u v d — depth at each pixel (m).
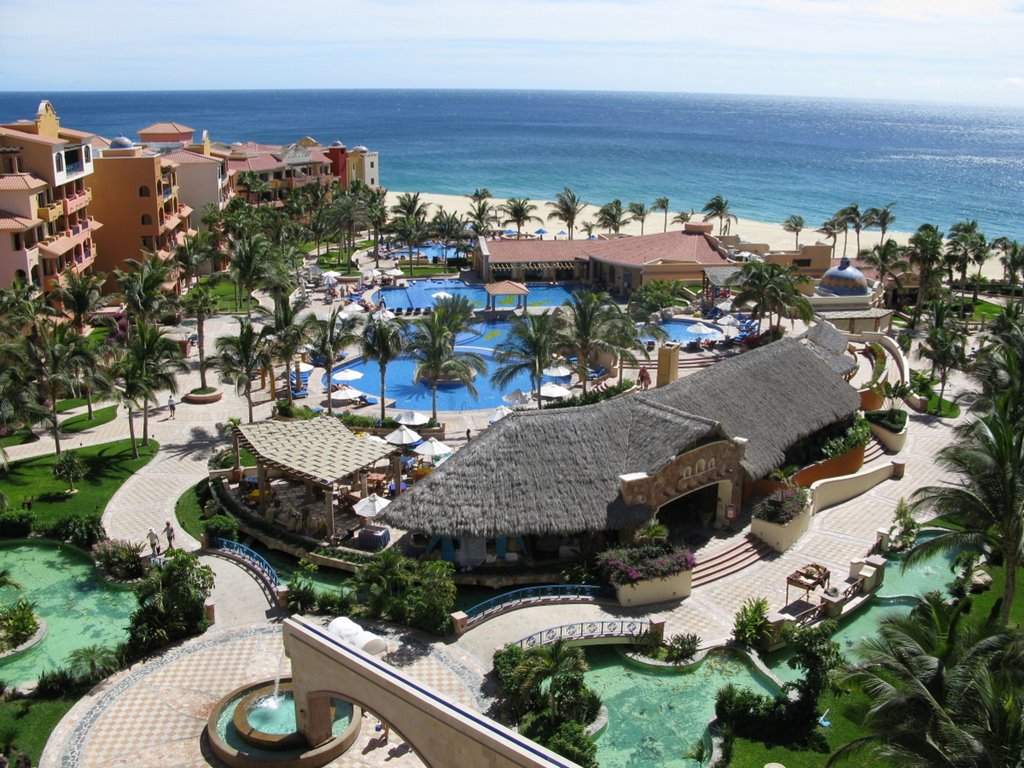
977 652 23.69
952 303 99.06
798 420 49.41
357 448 45.31
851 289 87.19
